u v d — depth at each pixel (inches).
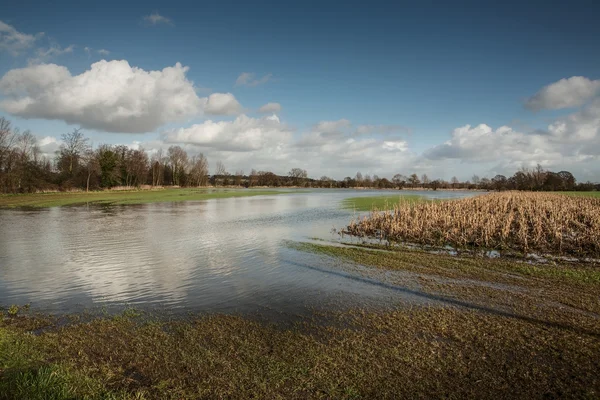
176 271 600.7
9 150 2667.3
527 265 627.2
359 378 274.7
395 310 418.0
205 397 249.3
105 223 1204.5
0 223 1192.2
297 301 452.8
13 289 501.0
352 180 6476.4
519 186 4480.8
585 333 352.5
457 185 6058.1
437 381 271.6
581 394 256.7
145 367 287.9
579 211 1238.3
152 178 4515.3
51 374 255.3
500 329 362.3
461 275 567.5
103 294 481.1
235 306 435.2
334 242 877.2
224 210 1697.8
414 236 909.2
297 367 289.0
